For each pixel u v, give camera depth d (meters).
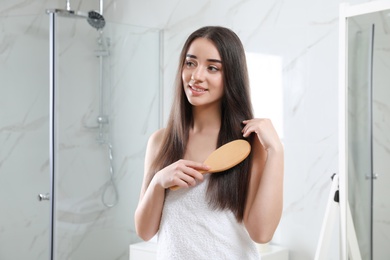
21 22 2.50
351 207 1.79
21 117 2.51
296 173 2.52
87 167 2.61
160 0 2.94
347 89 1.77
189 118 1.28
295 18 2.51
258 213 1.15
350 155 1.78
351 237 1.79
